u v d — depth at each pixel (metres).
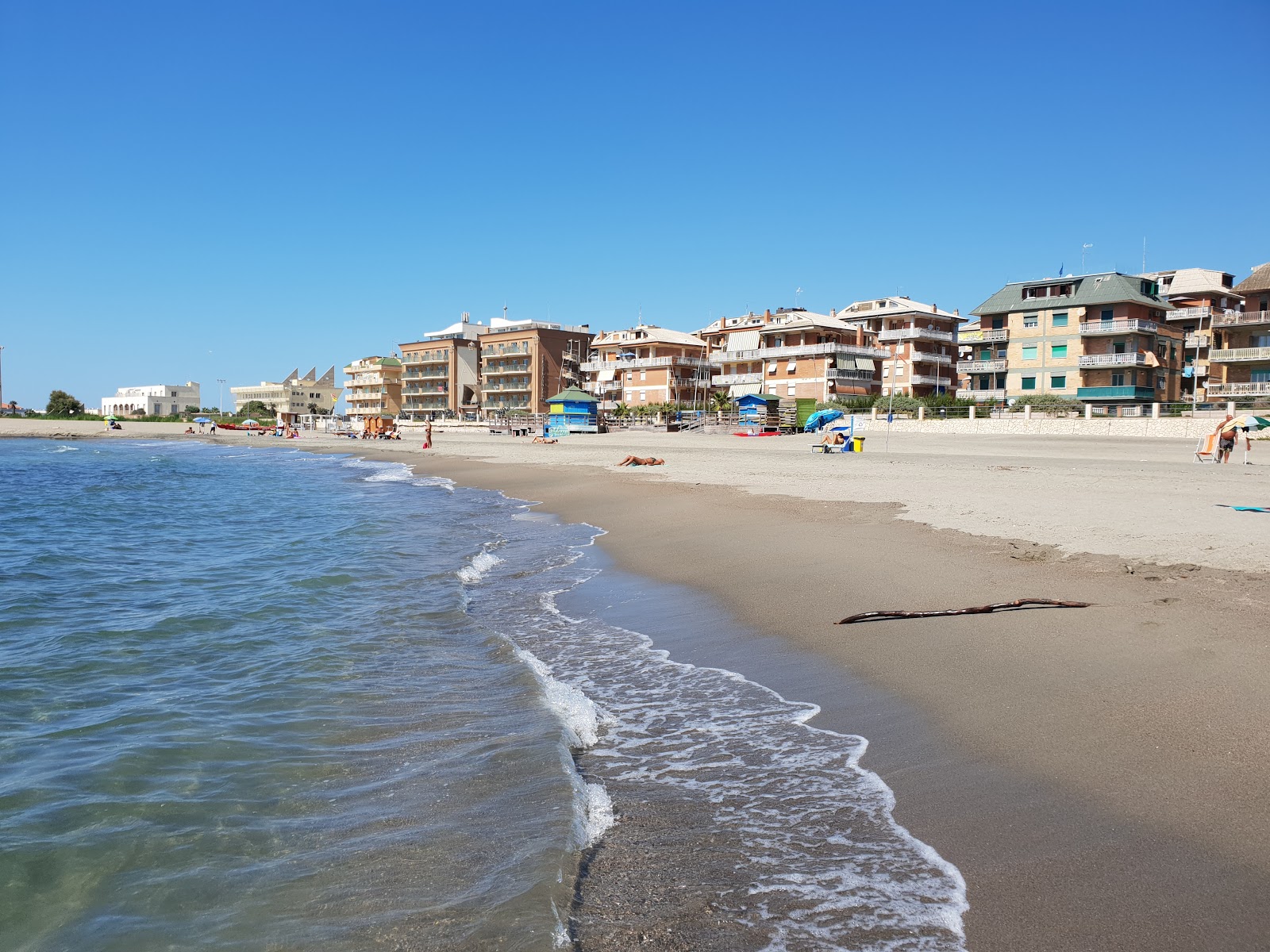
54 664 8.60
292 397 192.75
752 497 20.12
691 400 98.19
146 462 56.53
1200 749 5.03
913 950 3.43
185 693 7.60
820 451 39.91
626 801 5.06
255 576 13.56
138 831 4.91
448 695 7.25
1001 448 41.28
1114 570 9.74
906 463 30.45
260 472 44.69
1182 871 3.85
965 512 15.54
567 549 15.32
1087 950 3.37
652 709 6.72
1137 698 5.88
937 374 86.00
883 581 10.29
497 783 5.32
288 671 8.16
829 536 13.72
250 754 6.05
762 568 11.83
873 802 4.81
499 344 115.88
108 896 4.23
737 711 6.53
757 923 3.69
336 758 5.91
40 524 21.39
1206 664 6.38
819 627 8.61
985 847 4.20
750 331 94.88
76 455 68.56
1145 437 48.75
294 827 4.88
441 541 17.06
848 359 81.69
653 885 4.05
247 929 3.88
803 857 4.26
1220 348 65.81
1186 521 13.27
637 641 8.86
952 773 5.08
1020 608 8.45
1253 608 7.76
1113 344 68.38
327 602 11.37
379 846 4.59
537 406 110.62
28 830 4.95
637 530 16.92
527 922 3.73
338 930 3.81
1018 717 5.80
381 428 92.56
